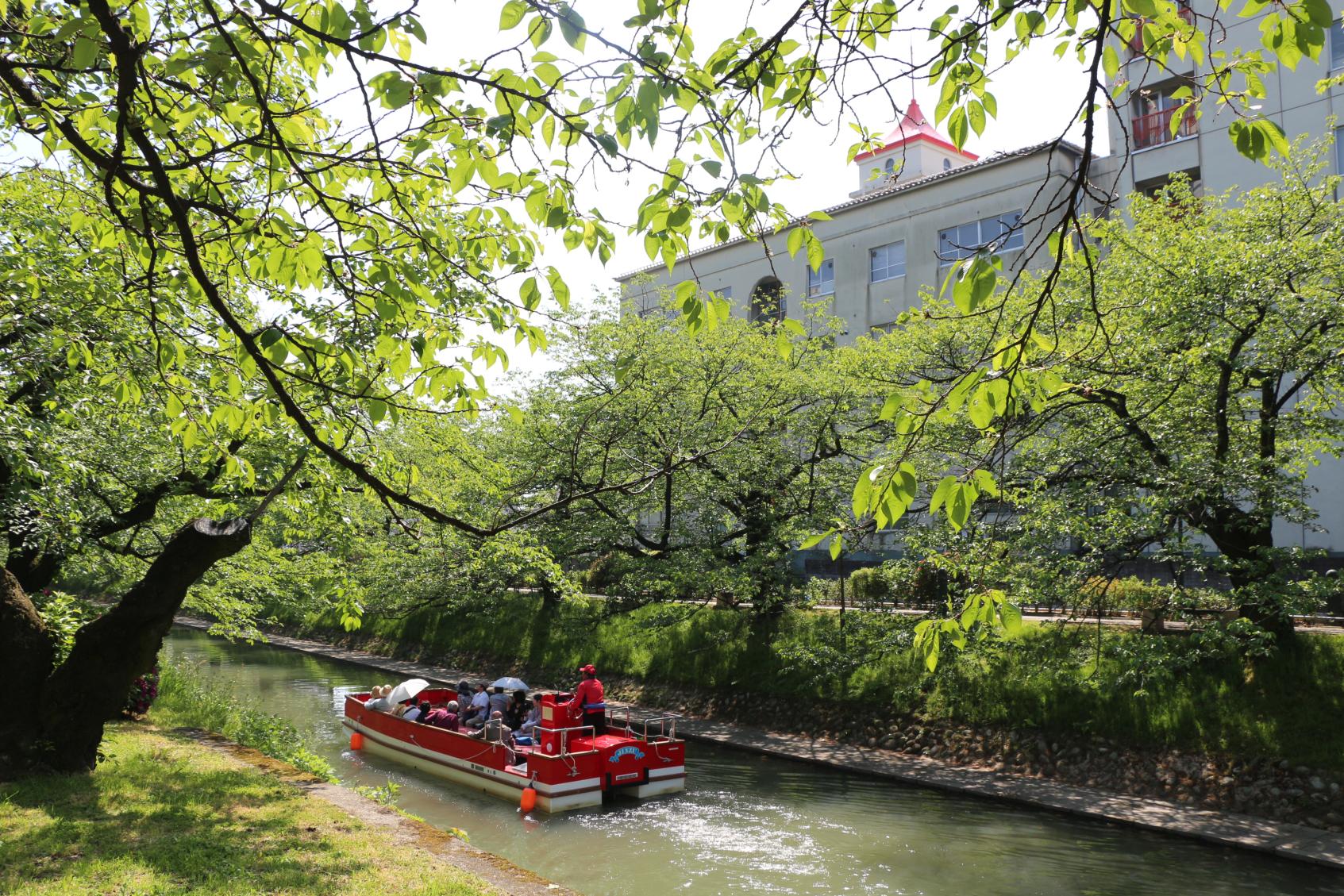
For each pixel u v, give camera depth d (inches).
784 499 762.2
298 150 163.5
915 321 643.5
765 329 795.4
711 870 427.8
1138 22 133.6
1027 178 1066.7
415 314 208.4
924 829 489.4
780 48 147.9
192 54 152.0
